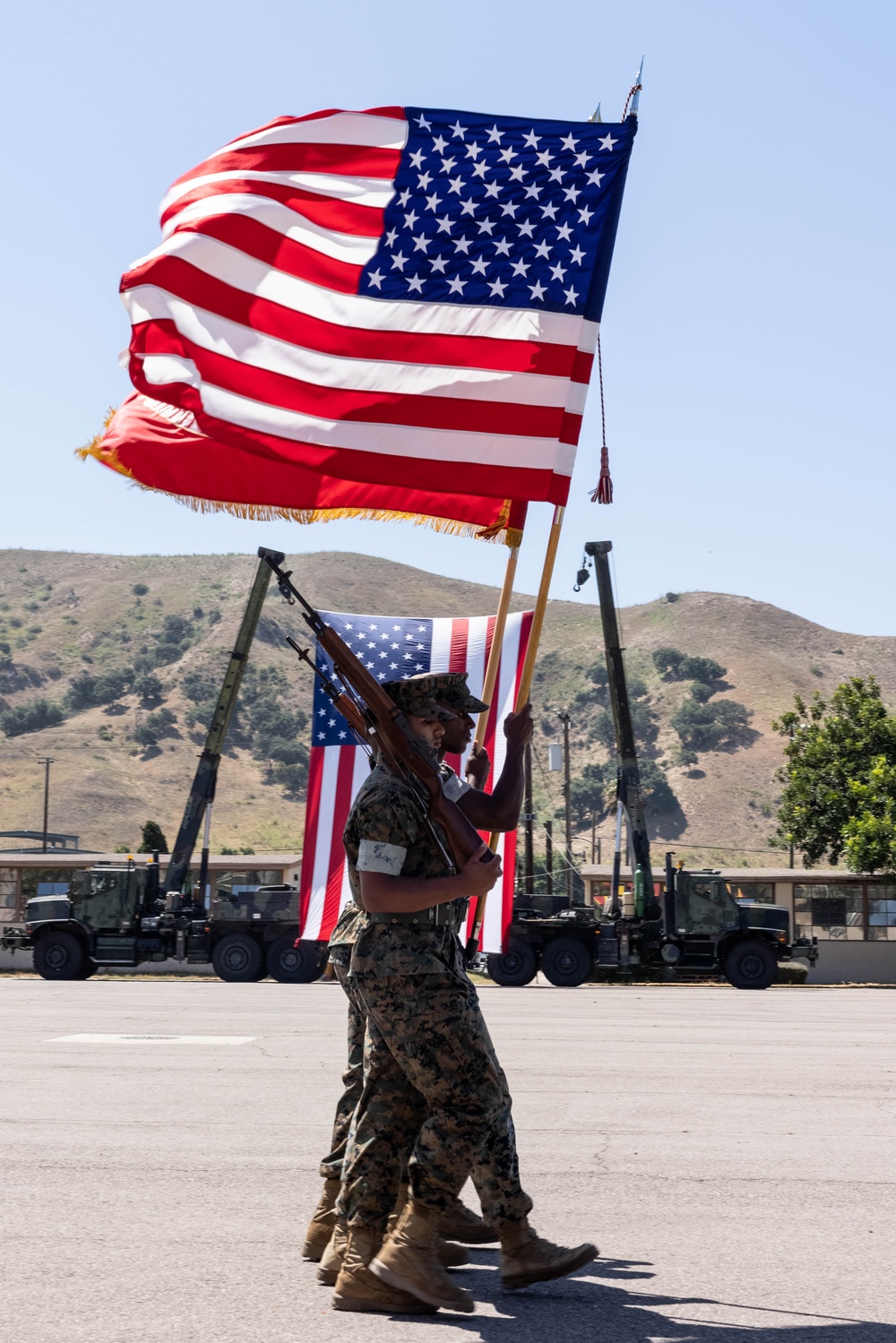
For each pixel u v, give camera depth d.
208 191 6.12
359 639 19.16
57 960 28.86
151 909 29.38
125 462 5.80
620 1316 4.22
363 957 4.39
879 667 190.88
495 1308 4.33
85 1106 8.65
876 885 33.19
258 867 34.91
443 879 4.33
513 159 6.27
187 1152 7.02
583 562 30.91
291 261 6.07
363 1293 4.25
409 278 6.10
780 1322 4.14
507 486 5.93
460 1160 4.31
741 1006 20.36
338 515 6.04
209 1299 4.34
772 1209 5.79
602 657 197.88
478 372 6.02
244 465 5.93
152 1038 13.49
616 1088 9.82
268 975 30.22
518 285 6.12
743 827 147.62
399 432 5.94
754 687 179.75
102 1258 4.86
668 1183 6.34
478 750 5.36
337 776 22.06
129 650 193.75
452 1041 4.32
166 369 5.90
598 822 138.50
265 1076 10.27
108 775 150.50
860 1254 5.00
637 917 28.73
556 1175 6.51
